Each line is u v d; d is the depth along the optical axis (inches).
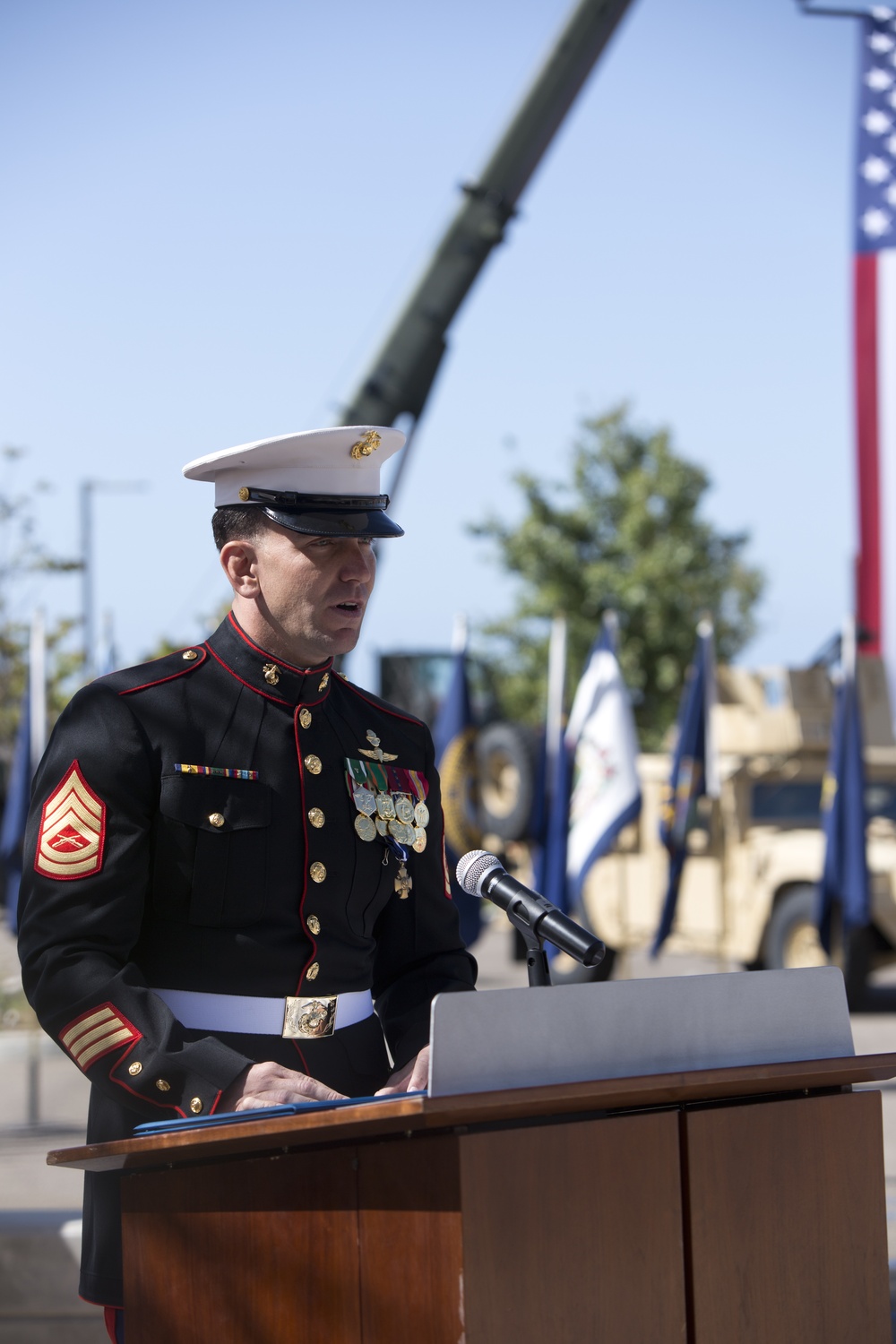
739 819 760.3
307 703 160.6
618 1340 110.3
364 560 159.0
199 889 147.9
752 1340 118.0
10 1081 581.6
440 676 922.7
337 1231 114.0
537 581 1407.5
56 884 143.9
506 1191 106.0
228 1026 147.2
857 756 649.6
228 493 160.2
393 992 164.6
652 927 788.0
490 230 546.0
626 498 1406.3
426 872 167.9
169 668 158.1
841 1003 126.6
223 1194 123.4
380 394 544.7
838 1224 125.6
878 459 676.1
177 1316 126.7
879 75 652.7
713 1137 118.3
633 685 1380.4
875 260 665.0
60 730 152.3
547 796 704.4
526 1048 107.6
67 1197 362.6
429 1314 105.7
